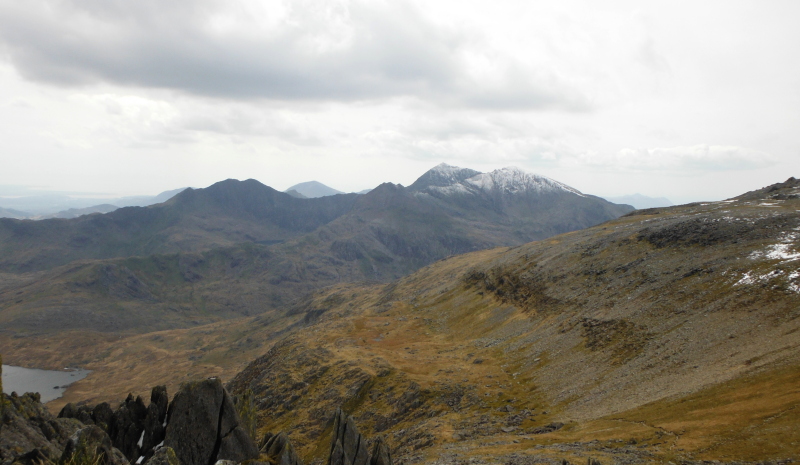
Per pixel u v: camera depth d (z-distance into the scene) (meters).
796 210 125.50
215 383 34.62
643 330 102.62
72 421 32.00
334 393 132.62
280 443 35.84
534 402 97.62
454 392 114.25
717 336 84.69
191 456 33.03
